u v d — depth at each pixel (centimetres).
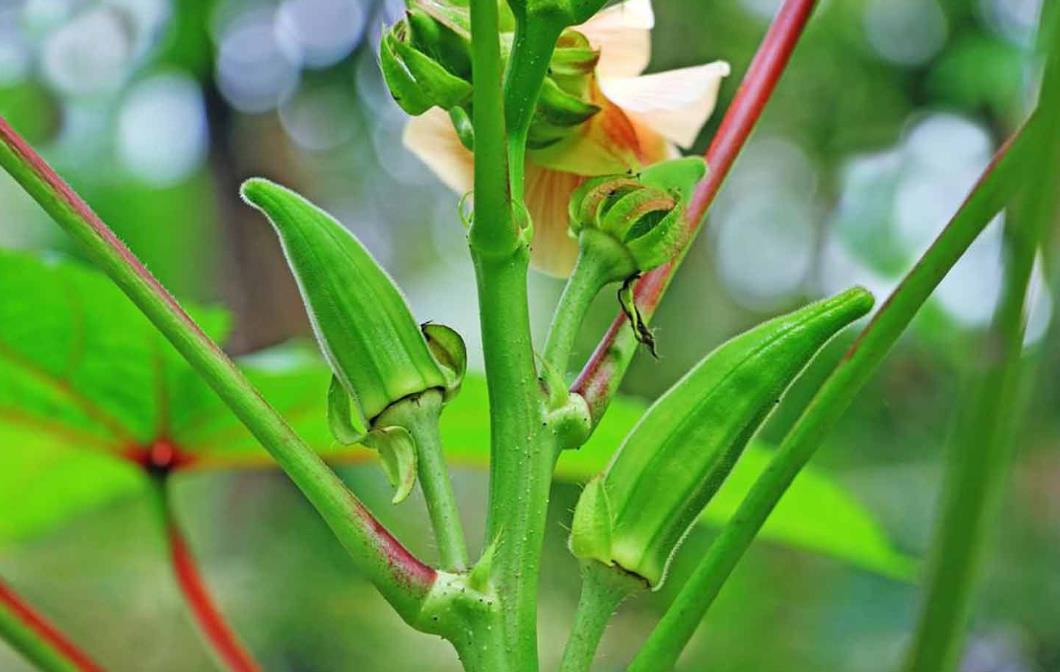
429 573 78
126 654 313
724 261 374
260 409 78
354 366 80
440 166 89
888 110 328
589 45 84
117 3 338
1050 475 272
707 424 81
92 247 79
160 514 104
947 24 299
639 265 82
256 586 301
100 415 106
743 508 80
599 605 81
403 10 82
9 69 342
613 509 81
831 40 325
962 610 83
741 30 309
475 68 76
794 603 265
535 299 346
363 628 295
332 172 400
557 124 84
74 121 345
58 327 103
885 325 80
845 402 80
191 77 339
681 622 80
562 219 88
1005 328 82
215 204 345
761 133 353
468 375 105
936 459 295
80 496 121
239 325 335
